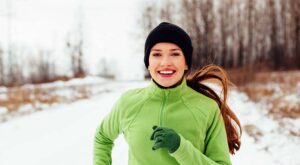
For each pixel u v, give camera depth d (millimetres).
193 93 2447
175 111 2367
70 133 9594
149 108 2414
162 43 2324
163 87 2389
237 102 16031
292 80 23953
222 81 2680
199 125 2348
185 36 2369
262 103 15344
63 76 37781
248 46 55000
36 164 6816
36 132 9922
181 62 2354
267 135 9086
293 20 53562
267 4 55375
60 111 14203
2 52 50281
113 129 2678
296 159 6879
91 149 7730
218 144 2387
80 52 57875
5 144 8578
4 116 12711
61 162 6855
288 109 12602
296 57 51281
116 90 26688
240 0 55000
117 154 7059
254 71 23422
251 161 6723
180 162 2131
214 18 53625
